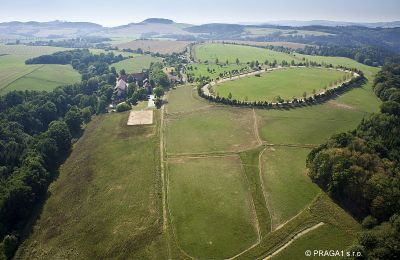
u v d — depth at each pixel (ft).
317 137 494.59
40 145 464.24
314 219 317.42
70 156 485.56
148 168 426.92
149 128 555.28
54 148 472.44
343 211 323.57
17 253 306.76
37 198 383.04
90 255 295.48
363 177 327.06
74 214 352.49
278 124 545.44
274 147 465.47
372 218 301.02
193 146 479.00
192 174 405.80
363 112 594.65
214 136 509.35
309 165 393.29
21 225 343.46
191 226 318.65
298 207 337.11
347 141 404.36
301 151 452.35
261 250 286.87
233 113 604.08
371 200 311.27
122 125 579.07
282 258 277.64
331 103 639.76
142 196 369.91
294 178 385.91
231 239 301.02
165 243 300.81
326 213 323.37
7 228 338.54
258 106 630.74
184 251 290.76
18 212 353.92
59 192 395.34
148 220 330.75
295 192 360.28
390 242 257.96
